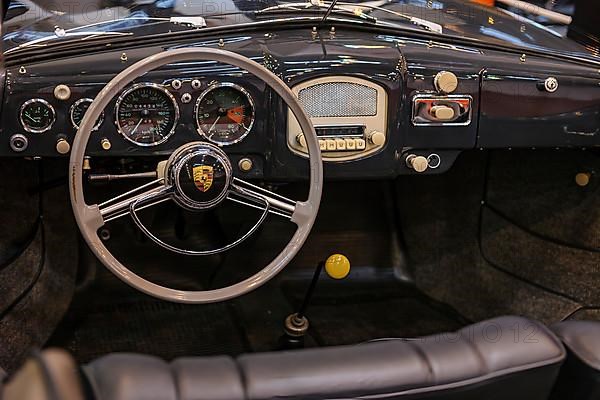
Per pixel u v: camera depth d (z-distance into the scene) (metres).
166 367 0.93
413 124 1.70
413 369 0.97
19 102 1.51
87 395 0.77
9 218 1.79
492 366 1.01
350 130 1.66
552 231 2.05
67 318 2.04
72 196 1.37
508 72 1.72
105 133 1.54
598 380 1.05
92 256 2.18
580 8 2.06
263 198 1.49
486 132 1.75
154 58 1.34
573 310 2.03
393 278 2.37
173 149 1.58
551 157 2.01
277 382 0.92
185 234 2.08
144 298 2.15
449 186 2.28
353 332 2.09
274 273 1.51
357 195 2.38
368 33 1.75
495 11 2.01
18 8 1.75
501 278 2.18
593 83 1.76
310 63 1.61
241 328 2.08
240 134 1.60
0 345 1.70
